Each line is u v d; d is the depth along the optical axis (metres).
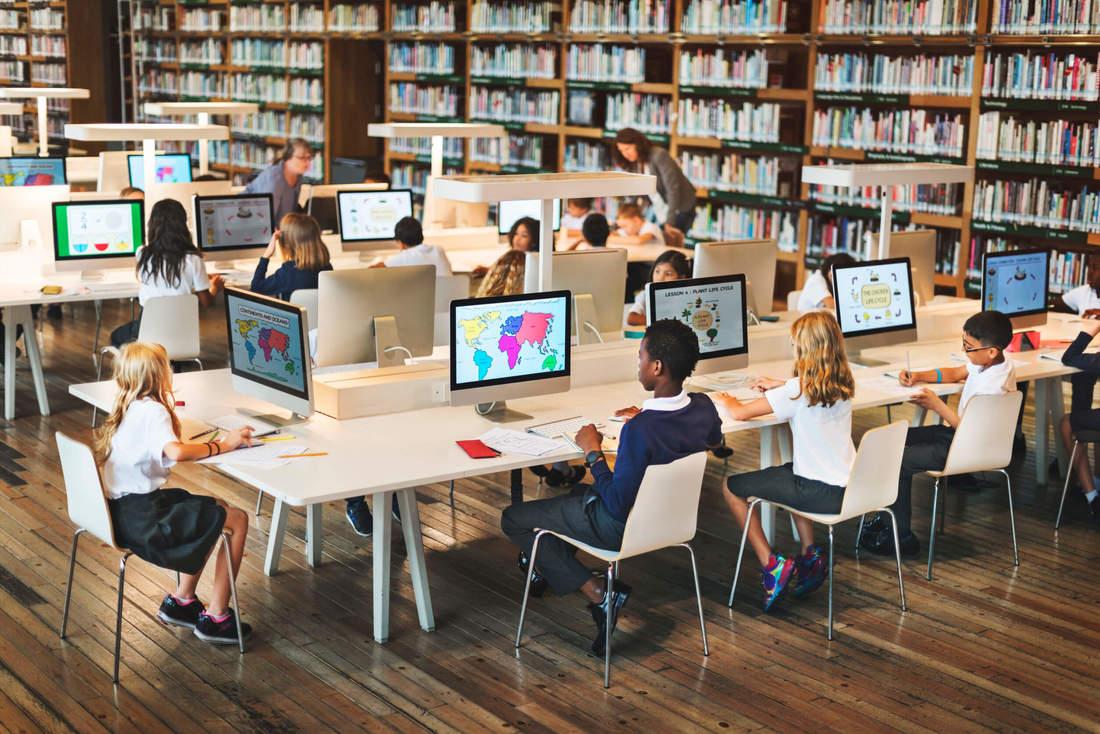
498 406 4.46
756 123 9.40
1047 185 7.84
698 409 3.83
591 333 5.58
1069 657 3.95
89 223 6.76
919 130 8.43
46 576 4.36
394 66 12.42
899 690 3.70
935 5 8.09
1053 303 7.97
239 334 4.21
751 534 4.23
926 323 5.92
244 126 14.27
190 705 3.49
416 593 4.00
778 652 3.93
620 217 8.48
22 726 3.36
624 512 3.69
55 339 8.16
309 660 3.79
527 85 10.98
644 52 9.97
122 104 15.88
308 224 5.96
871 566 4.68
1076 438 5.07
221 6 14.47
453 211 8.99
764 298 6.20
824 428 4.10
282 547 4.59
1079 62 7.42
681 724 3.46
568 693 3.62
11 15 17.05
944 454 4.55
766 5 9.03
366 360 4.76
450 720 3.45
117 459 3.62
